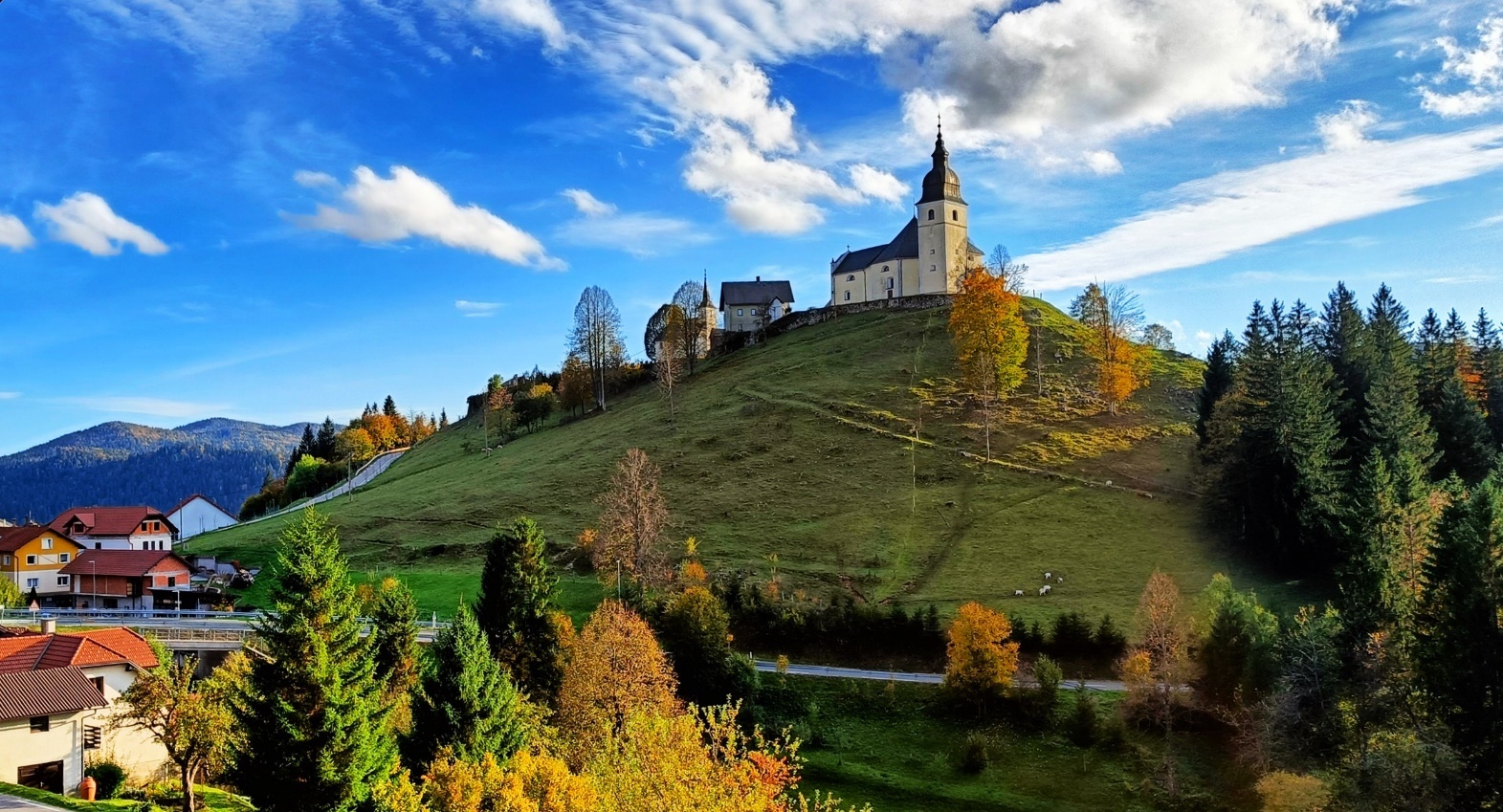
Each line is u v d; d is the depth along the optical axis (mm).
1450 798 49438
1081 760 64062
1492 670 52875
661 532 104500
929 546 99438
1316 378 100438
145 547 129750
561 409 186125
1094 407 131500
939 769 64750
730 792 34531
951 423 129625
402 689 58719
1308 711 59125
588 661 62531
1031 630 78875
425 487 149875
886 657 80688
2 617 89750
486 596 66875
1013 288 170000
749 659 76125
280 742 40875
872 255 195625
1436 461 91875
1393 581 66000
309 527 44156
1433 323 129500
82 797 52094
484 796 35906
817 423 135125
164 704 51344
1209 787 59531
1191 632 68625
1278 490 88688
